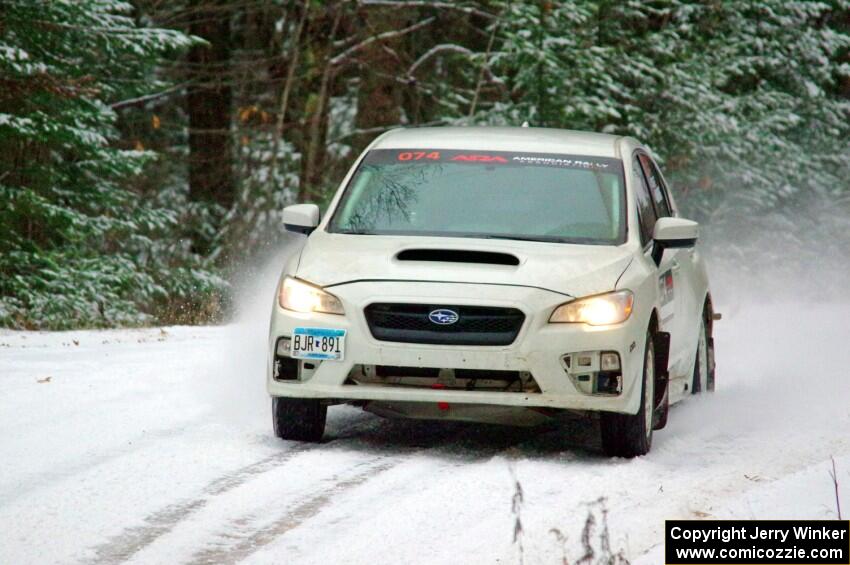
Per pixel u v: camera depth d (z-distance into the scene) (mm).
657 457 20797
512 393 19797
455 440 22000
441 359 19750
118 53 47469
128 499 17359
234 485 18266
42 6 43781
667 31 65875
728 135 65000
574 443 22094
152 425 22234
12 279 42594
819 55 70312
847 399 27047
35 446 20391
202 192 66875
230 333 38281
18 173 44750
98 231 45500
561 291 19969
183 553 15156
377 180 23172
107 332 37875
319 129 68812
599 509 17156
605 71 62344
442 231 21953
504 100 64812
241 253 58812
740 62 68125
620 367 19859
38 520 16281
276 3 69125
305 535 15930
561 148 23641
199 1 66812
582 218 22062
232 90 69938
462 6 70312
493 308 19781
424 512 16922
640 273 20906
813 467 19359
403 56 70875
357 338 19984
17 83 41438
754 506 17188
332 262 20766
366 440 21734
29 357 30156
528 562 14867
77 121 44844
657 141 63906
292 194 67938
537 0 59656
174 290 49562
